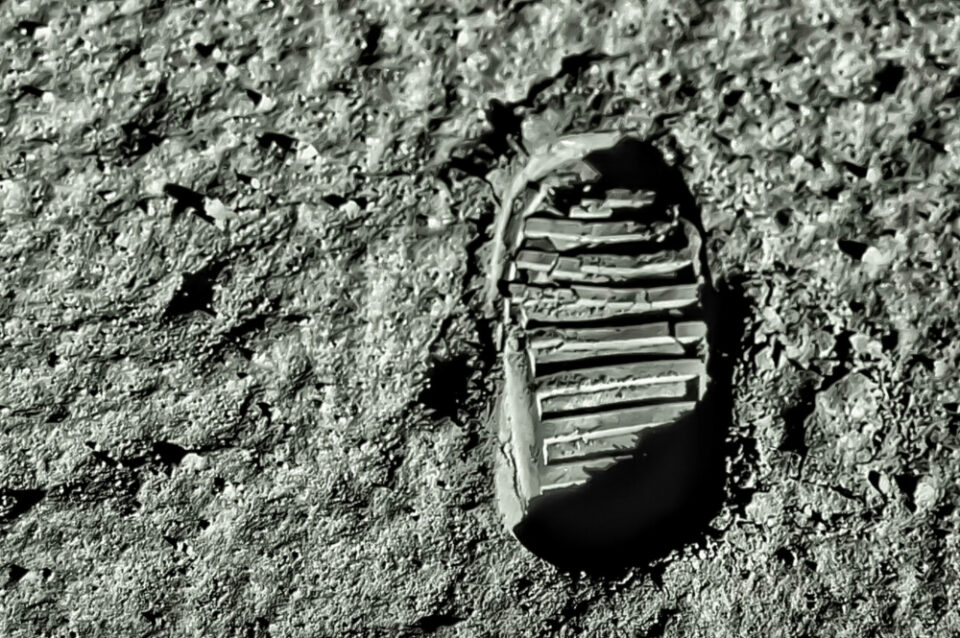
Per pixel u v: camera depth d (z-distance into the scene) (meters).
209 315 2.55
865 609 2.60
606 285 2.57
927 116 2.55
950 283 2.57
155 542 2.57
